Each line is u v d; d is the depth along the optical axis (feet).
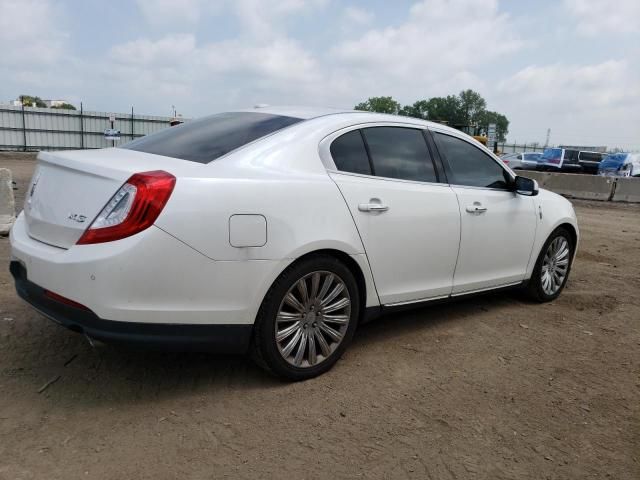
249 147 10.82
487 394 11.14
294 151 11.09
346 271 11.32
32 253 9.71
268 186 10.14
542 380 11.94
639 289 19.81
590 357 13.35
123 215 8.87
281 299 10.39
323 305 11.13
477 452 9.14
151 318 9.10
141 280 8.89
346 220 11.20
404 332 14.26
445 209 13.33
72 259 8.96
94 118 117.19
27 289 9.88
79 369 11.12
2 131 108.58
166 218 8.98
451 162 14.16
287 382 11.04
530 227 16.06
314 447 8.97
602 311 16.98
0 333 12.52
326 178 11.23
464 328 14.82
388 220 12.01
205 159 10.44
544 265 17.24
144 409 9.80
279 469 8.36
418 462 8.77
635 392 11.63
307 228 10.51
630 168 96.89
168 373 11.16
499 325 15.21
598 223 38.24
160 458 8.44
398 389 11.10
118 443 8.75
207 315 9.57
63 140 114.93
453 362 12.58
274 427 9.46
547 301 17.67
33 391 10.17
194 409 9.89
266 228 9.96
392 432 9.55
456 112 307.37
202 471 8.20
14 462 8.12
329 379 11.32
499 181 15.49
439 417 10.14
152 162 9.95
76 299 8.95
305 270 10.59
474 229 14.16
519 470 8.75
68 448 8.54
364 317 12.19
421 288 13.16
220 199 9.48
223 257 9.52
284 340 10.71
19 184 43.91
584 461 9.09
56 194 9.92
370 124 12.63
